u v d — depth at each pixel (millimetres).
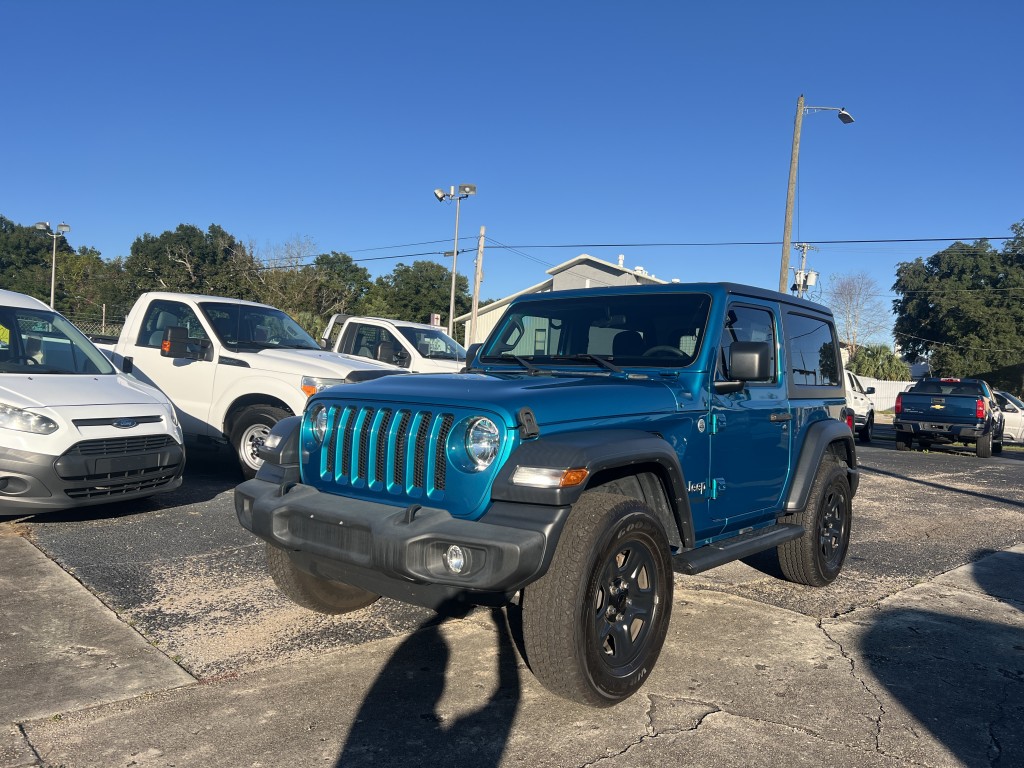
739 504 4672
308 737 3242
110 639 4176
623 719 3502
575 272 39906
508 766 3076
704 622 4867
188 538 6148
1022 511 9484
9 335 6801
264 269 46781
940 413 16969
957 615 5211
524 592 3385
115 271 51281
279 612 4684
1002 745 3404
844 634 4738
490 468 3289
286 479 3898
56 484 5922
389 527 3273
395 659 4070
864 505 9438
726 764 3150
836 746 3336
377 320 13461
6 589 4836
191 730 3268
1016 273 50844
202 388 8539
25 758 3008
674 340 4496
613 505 3449
